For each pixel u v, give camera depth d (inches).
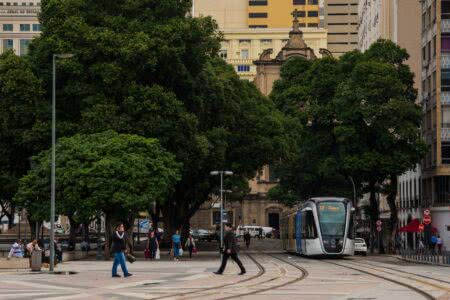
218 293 1129.4
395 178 3201.3
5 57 2615.7
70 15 2539.4
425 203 3526.1
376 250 3575.3
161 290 1194.0
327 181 3954.2
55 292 1170.0
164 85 2586.1
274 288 1221.7
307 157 3474.4
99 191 2246.6
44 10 2588.6
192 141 2529.5
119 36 2486.5
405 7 4097.0
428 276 1537.9
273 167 3900.1
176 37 2517.2
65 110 2544.3
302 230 2659.9
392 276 1534.2
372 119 3083.2
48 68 2556.6
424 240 3341.5
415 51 4082.2
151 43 2468.0
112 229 2390.5
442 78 3334.2
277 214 6343.5
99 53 2498.8
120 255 1503.4
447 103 3319.4
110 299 1045.8
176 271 1706.4
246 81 3503.9
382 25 4608.8
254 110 3157.0
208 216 6397.6
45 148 2498.8
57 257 2122.3
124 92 2479.1
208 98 2748.5
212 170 2957.7
